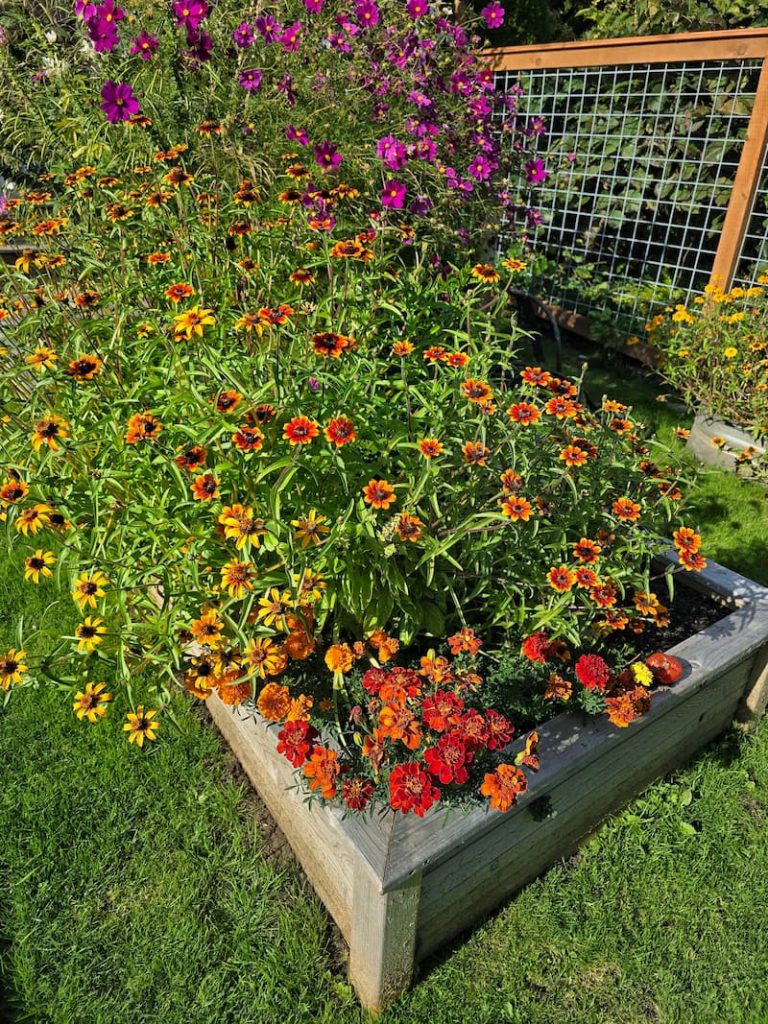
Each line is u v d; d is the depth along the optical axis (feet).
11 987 5.46
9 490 5.33
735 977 5.62
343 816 4.88
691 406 13.10
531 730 5.79
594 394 15.14
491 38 21.68
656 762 6.81
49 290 6.94
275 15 11.12
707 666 6.42
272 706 5.35
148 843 6.40
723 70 15.33
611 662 6.57
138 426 5.18
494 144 12.21
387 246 9.96
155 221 7.81
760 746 7.47
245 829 6.55
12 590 9.09
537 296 18.48
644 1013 5.45
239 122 9.52
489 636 6.54
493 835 5.34
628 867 6.34
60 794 6.75
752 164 13.84
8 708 7.53
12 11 12.33
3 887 6.07
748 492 11.43
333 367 6.07
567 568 5.99
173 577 5.54
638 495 7.18
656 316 15.03
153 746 7.23
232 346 6.45
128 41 10.61
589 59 15.88
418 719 5.24
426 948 5.59
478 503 6.32
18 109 11.21
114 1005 5.35
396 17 11.74
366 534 5.24
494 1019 5.34
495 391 6.45
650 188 17.43
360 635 6.30
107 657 5.88
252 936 5.76
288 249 7.77
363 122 10.69
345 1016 5.32
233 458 5.21
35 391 6.07
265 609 5.08
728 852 6.47
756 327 12.47
